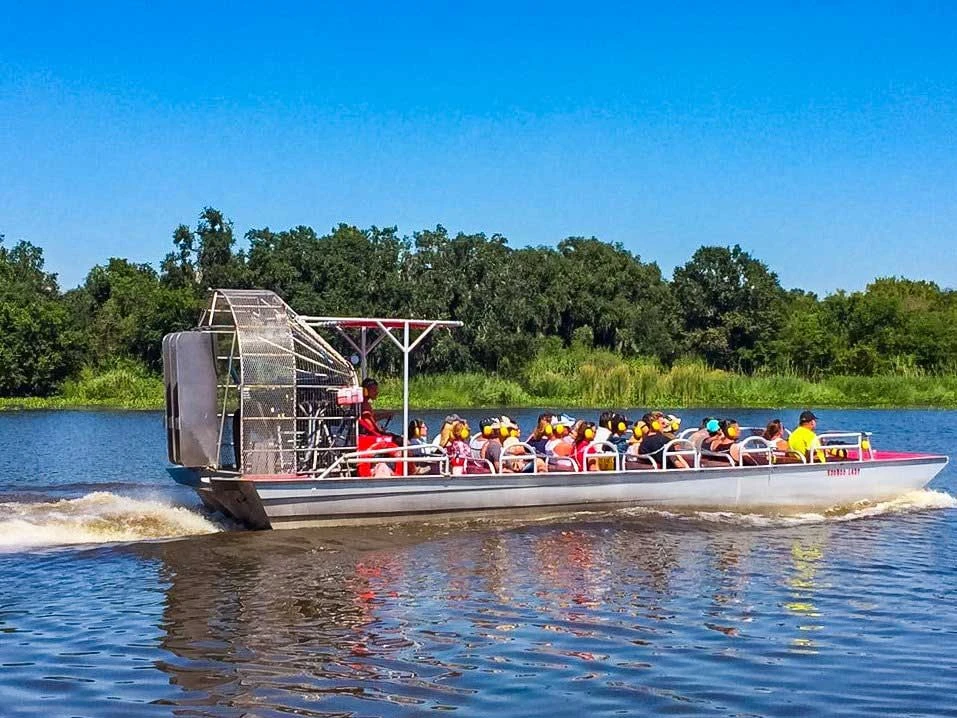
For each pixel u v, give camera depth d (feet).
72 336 183.93
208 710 25.76
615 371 157.69
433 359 172.04
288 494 44.91
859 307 212.23
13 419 126.31
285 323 46.01
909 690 27.25
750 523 51.31
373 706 26.08
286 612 34.35
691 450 54.75
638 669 28.89
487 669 28.84
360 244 187.62
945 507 56.85
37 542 44.04
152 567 40.24
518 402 153.99
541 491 49.80
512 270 188.75
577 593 37.11
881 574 40.52
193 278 187.73
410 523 47.93
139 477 66.90
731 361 227.20
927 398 162.81
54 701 26.27
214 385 46.80
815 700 26.53
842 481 56.59
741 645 31.12
